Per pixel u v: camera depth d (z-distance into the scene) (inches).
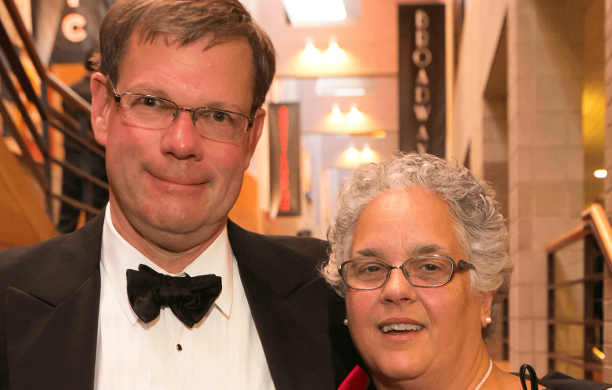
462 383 46.5
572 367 175.3
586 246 133.8
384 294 44.4
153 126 45.6
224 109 47.0
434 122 348.2
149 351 49.8
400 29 357.4
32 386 44.0
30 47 131.9
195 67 45.6
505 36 218.2
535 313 177.0
